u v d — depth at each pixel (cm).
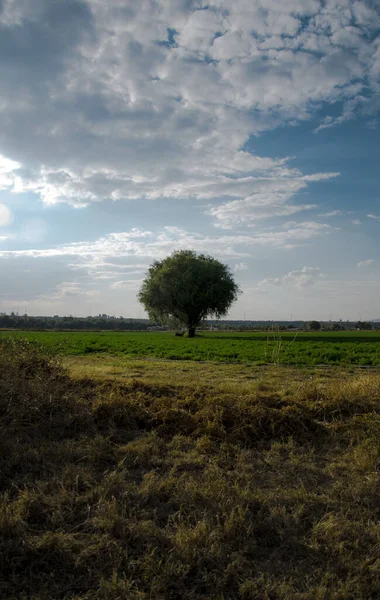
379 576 366
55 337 4359
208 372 1463
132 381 936
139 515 452
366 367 1723
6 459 581
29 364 919
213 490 496
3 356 884
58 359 988
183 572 362
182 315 6181
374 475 559
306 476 562
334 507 479
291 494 499
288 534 425
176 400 838
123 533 410
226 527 417
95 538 405
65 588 348
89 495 483
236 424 735
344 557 388
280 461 621
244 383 1177
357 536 421
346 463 614
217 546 394
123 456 611
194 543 399
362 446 660
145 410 773
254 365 1722
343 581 364
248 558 394
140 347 2850
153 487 508
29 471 559
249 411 766
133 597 335
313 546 403
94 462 589
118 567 367
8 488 515
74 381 909
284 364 1792
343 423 760
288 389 980
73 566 373
